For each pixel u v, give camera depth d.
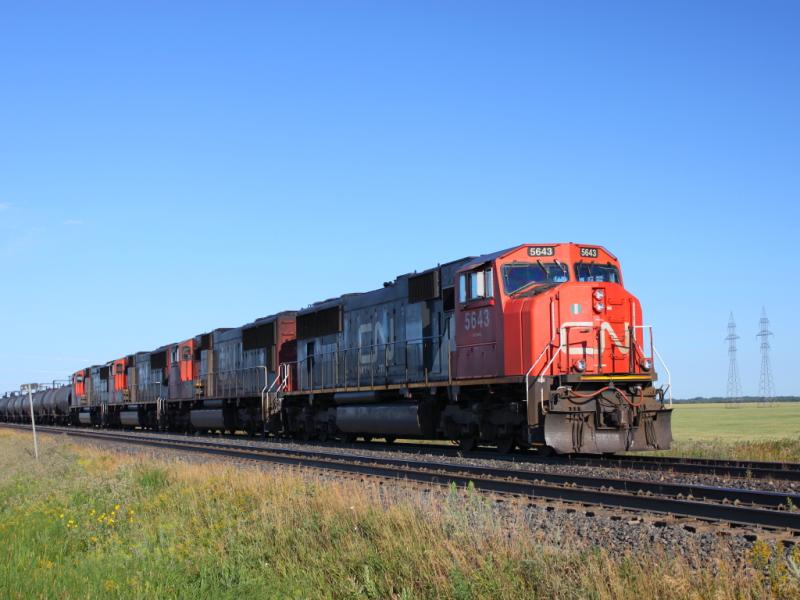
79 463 22.28
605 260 19.50
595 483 13.18
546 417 17.31
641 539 8.42
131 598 7.82
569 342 18.02
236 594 7.85
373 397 24.73
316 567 8.45
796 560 6.95
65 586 8.34
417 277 22.89
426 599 7.14
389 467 16.08
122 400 53.03
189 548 9.84
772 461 17.42
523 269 18.98
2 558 9.93
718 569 6.62
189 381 42.12
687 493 11.82
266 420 32.12
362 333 26.31
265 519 10.38
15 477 21.14
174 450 25.81
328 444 27.02
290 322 32.91
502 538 8.02
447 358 21.38
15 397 87.12
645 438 18.11
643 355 18.72
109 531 11.81
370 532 9.09
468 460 17.91
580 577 6.74
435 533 8.56
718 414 83.56
